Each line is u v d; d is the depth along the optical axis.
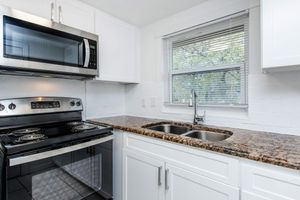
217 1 1.65
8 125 1.43
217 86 1.74
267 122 1.39
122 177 1.62
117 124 1.71
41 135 1.24
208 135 1.60
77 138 1.30
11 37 1.17
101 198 1.50
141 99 2.33
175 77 2.07
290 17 1.02
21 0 1.33
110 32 1.96
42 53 1.31
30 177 1.08
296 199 0.81
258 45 1.42
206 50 1.81
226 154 1.00
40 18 1.30
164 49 2.14
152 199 1.38
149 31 2.23
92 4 1.75
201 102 1.84
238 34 1.60
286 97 1.30
